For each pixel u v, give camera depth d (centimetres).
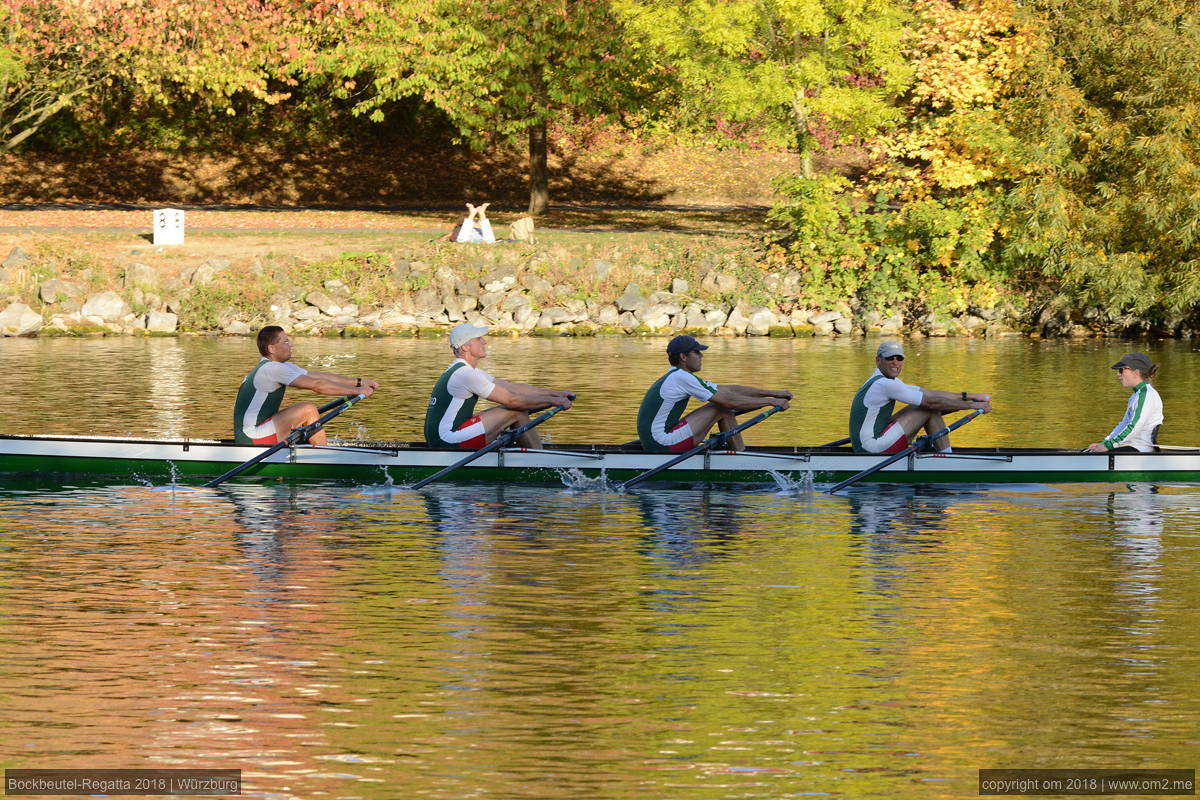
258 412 5834
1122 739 2916
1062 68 13725
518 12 16250
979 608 3916
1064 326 13675
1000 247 14200
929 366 10706
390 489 5678
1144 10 13275
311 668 3362
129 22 14475
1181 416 7831
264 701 3125
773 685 3244
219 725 2981
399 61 15862
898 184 14288
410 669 3353
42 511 5219
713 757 2817
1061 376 9994
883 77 14425
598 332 13712
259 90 15400
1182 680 3278
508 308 13888
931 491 5688
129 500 5438
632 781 2700
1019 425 7475
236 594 4034
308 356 11362
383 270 14100
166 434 6981
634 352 11819
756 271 14262
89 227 15362
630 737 2920
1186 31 13038
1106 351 12012
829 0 13925
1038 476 5816
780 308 14075
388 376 9875
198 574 4272
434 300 13950
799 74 14100
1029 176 13700
